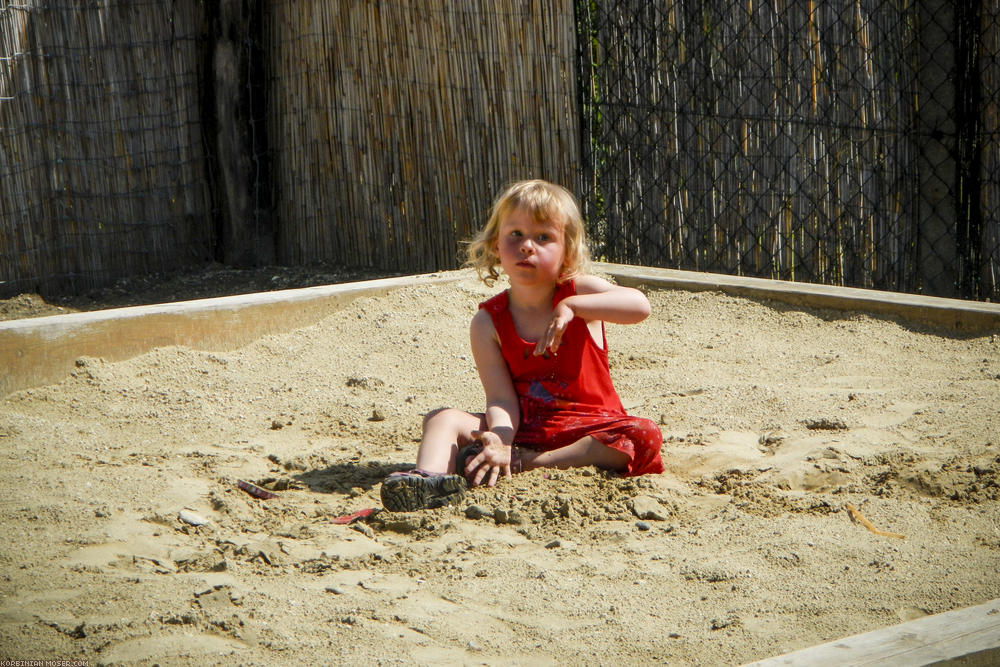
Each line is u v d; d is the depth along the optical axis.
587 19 8.30
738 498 4.03
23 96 8.55
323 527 3.80
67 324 5.68
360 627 2.98
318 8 9.09
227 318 6.33
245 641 2.89
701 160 8.20
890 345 6.08
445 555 3.54
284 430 5.09
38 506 3.85
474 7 8.38
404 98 8.82
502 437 4.25
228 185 9.50
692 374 5.79
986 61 7.38
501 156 8.50
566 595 3.22
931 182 7.66
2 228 8.52
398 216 9.05
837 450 4.41
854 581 3.24
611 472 4.33
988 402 4.90
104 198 9.03
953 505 3.84
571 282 4.45
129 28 9.03
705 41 8.05
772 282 7.13
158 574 3.37
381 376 5.94
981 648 2.59
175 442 4.87
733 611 3.08
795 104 7.87
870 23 7.62
